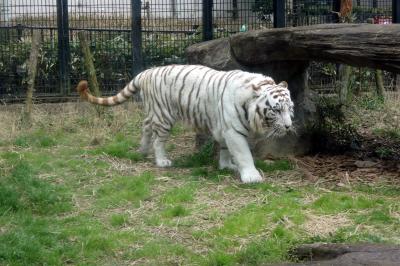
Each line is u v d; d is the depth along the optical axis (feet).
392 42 21.52
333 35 23.04
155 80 25.61
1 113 33.78
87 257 17.43
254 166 23.62
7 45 36.63
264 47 25.71
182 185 22.98
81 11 38.65
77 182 23.77
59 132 31.09
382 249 15.28
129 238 18.47
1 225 19.48
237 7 36.91
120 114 33.45
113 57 37.55
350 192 21.88
